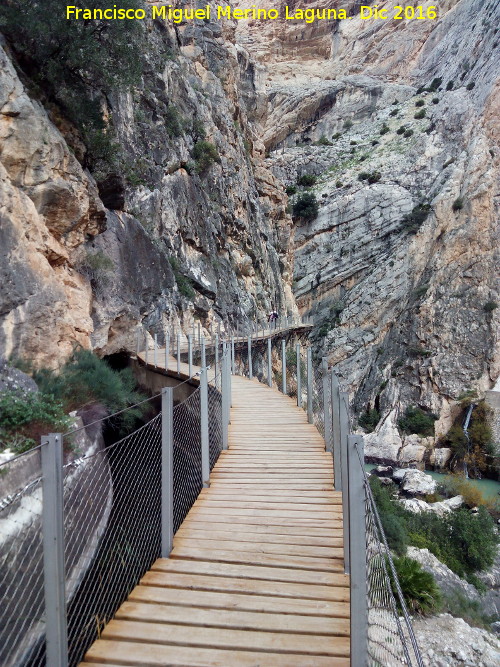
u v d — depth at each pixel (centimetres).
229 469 848
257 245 4547
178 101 3453
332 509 673
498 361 5028
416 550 1878
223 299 3406
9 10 1150
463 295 5366
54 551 311
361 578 335
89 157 1496
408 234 5947
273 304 4747
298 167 7531
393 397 5188
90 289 1363
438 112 6844
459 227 5603
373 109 8562
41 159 1101
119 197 1748
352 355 5744
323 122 8812
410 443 4669
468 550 2127
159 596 458
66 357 1084
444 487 3528
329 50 10112
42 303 1020
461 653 1012
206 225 3375
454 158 6166
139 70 1522
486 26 7212
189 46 4322
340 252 6312
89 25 1373
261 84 6725
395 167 6612
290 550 551
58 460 315
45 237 1119
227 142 4228
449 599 1391
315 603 448
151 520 567
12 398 702
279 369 3656
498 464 4422
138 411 1104
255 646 387
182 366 1709
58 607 310
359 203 6359
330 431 957
